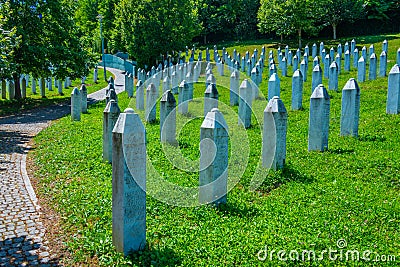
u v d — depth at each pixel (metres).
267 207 6.89
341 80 21.19
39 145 12.41
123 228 5.21
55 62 25.38
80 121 16.48
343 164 8.84
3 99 26.03
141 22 39.59
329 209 6.61
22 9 23.89
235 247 5.37
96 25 65.75
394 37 43.56
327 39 50.94
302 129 12.38
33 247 5.75
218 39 64.88
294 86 15.31
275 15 46.81
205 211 6.70
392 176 8.01
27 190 8.22
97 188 7.80
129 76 25.08
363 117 13.05
